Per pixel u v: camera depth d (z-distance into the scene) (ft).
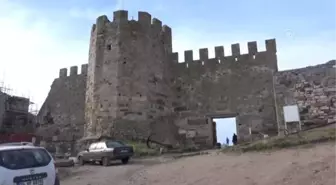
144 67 91.30
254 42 96.78
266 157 40.88
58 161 63.57
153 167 49.37
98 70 90.79
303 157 36.68
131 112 85.35
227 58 98.78
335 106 77.56
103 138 81.76
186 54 104.32
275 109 88.38
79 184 40.63
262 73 93.25
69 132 120.47
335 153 35.73
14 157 26.13
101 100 87.40
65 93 127.95
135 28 92.89
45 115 128.06
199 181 33.81
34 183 26.40
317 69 82.79
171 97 100.27
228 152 51.96
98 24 95.35
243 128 90.74
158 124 90.74
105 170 53.16
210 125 95.25
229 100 94.79
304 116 79.66
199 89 99.45
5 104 131.03
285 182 28.19
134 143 79.97
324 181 26.55
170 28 108.68
